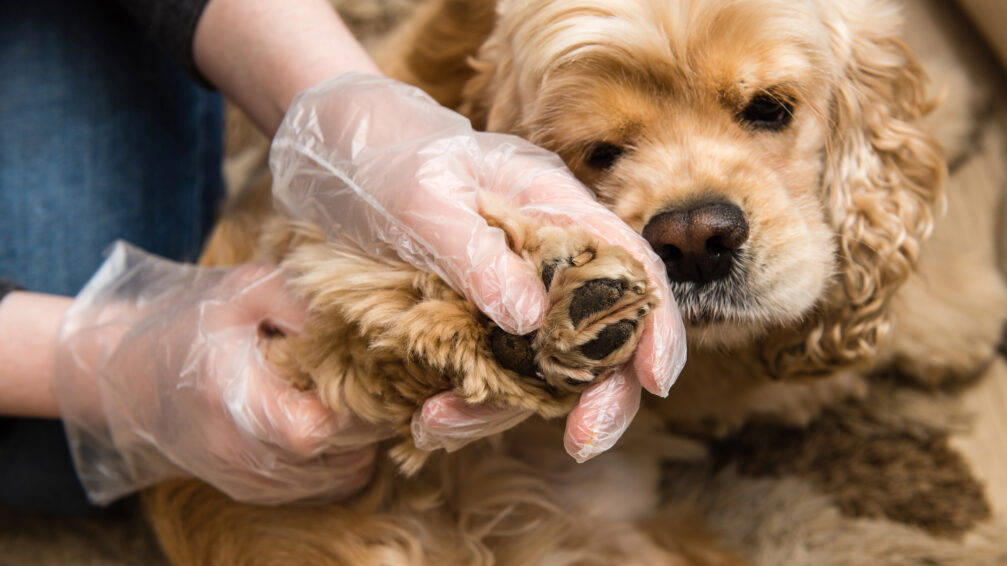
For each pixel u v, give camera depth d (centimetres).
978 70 74
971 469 66
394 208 51
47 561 70
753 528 67
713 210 54
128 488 61
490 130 61
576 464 66
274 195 56
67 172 68
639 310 47
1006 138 74
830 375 65
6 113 67
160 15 61
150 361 56
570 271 47
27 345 59
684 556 65
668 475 69
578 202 51
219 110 73
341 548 60
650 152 57
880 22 63
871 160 63
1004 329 71
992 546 64
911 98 64
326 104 54
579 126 57
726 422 68
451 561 62
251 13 59
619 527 66
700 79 55
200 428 56
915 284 69
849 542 65
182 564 63
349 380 51
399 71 66
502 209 50
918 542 65
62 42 68
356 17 80
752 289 55
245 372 54
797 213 56
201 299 57
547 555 63
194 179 72
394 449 51
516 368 48
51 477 67
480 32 64
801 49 57
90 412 59
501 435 65
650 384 48
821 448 68
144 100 70
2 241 67
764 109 57
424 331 48
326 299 51
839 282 63
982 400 69
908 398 69
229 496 61
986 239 72
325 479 58
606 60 56
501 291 48
